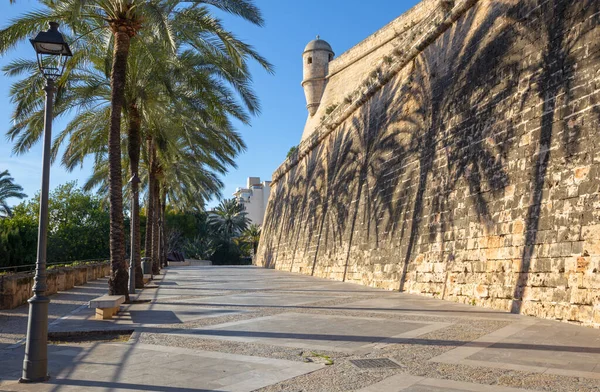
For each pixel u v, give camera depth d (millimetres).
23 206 46594
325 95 43000
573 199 10477
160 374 6133
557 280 10516
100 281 25922
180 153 29453
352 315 11375
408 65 21062
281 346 7867
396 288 18203
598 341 7883
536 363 6383
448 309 12266
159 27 14102
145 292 19109
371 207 22266
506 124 13273
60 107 18359
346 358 6922
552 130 11453
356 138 26156
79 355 7445
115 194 15188
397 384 5504
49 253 44750
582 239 10039
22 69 17812
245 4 14945
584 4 11078
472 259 13836
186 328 9914
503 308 12086
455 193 15352
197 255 75062
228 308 13328
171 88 18531
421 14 30234
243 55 16359
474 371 6016
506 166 12969
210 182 36031
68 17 14680
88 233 46938
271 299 15539
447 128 16594
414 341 8031
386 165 21406
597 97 10242
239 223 80375
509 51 13734
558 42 11742
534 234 11492
